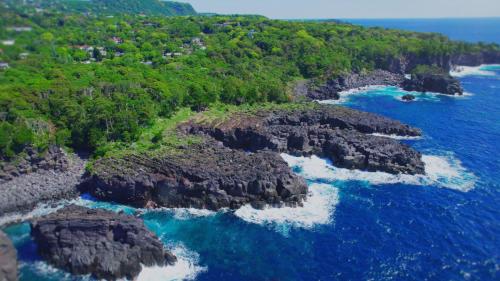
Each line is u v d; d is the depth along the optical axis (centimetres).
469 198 10256
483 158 12756
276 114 15425
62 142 11706
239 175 10019
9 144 10600
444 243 8394
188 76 17900
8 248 7300
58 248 7731
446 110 18725
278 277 7512
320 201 10269
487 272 7481
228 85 16888
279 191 10019
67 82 14088
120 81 15200
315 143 13350
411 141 14375
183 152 11394
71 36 18438
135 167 10431
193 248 8400
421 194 10531
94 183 10256
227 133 13638
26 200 9731
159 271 7712
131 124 12375
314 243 8506
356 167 12181
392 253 8106
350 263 7838
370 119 15375
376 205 10031
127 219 8031
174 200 9912
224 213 9675
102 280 7431
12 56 12550
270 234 8862
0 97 11562
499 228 8894
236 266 7850
